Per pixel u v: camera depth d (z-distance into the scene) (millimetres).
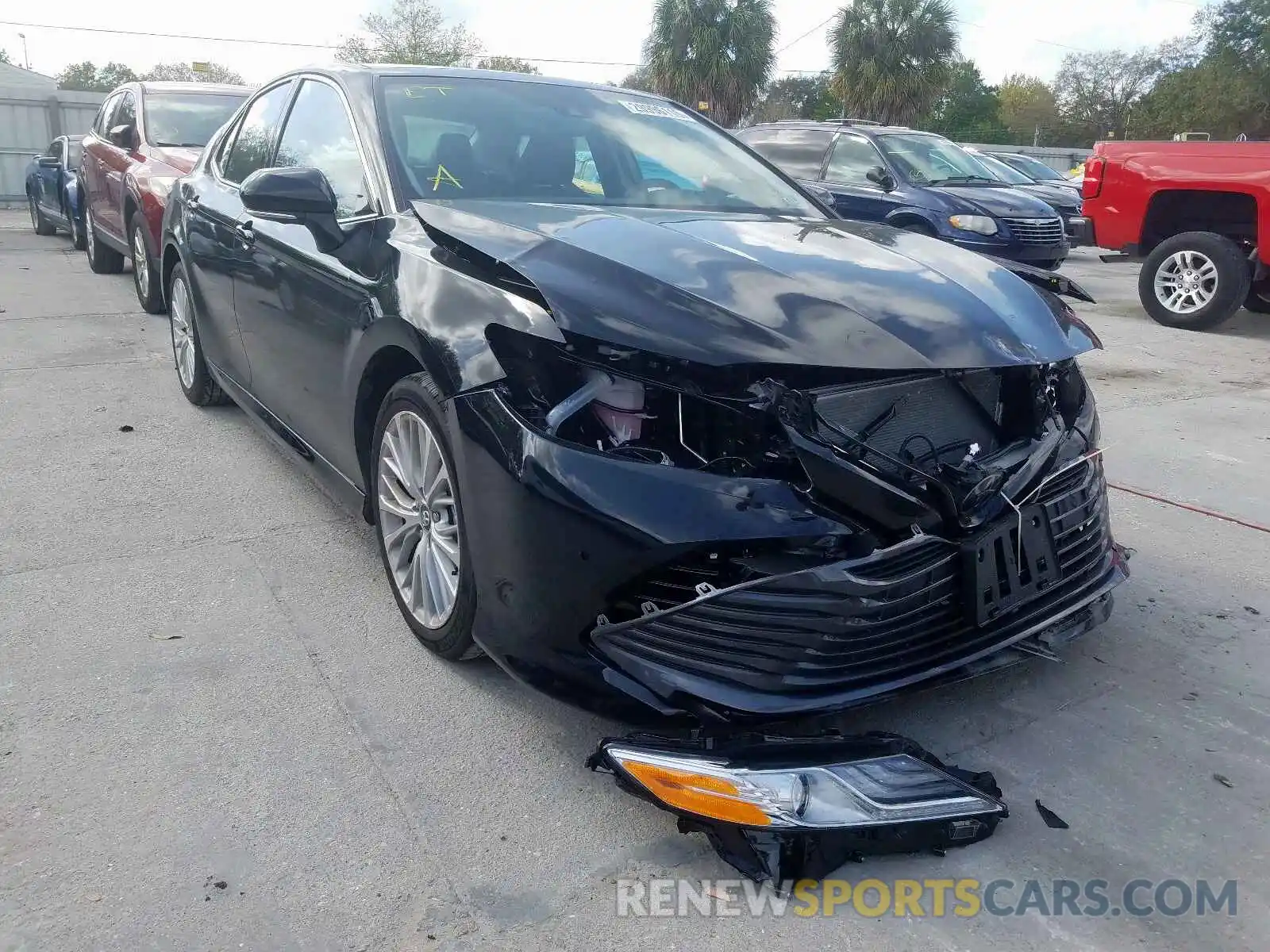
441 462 2855
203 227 4648
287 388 3824
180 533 3916
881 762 2303
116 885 2119
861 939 2059
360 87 3688
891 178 10664
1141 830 2402
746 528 2232
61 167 12484
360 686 2908
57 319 7922
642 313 2385
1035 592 2570
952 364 2406
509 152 3561
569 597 2354
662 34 32594
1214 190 8828
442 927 2047
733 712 2266
